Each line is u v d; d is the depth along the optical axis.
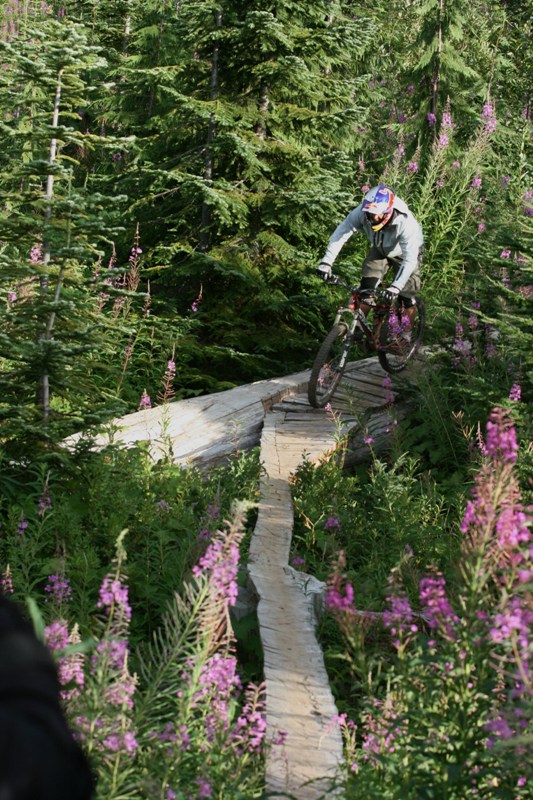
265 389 9.24
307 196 10.74
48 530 5.51
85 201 5.93
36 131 6.24
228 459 7.80
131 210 11.12
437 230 13.33
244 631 5.01
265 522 6.39
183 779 2.99
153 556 5.58
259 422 8.58
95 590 5.01
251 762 3.35
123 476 6.16
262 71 10.95
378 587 5.56
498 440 2.93
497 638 2.56
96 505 5.79
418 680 3.11
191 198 11.32
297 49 11.33
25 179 6.57
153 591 5.12
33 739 0.92
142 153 11.99
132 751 2.83
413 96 17.05
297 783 3.45
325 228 11.89
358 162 16.47
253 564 5.60
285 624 4.86
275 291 11.30
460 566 2.90
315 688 4.25
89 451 6.22
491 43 17.69
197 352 10.16
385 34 18.31
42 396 6.15
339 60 11.80
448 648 2.89
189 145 11.76
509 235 8.77
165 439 7.07
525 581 2.65
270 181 11.52
